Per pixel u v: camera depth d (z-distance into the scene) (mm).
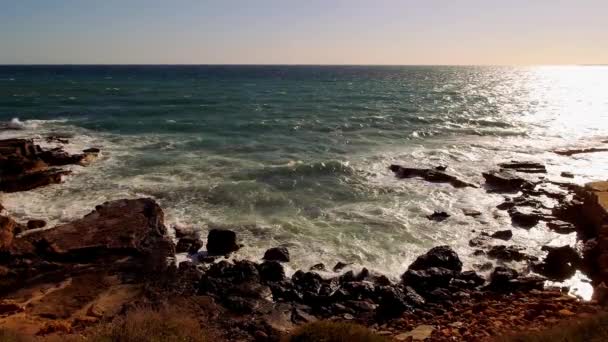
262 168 28578
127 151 33500
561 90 103750
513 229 20297
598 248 17094
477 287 15352
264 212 21750
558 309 12789
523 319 12180
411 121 50844
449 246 18219
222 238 17875
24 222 20125
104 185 25219
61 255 16328
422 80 148125
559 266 16562
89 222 18609
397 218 21266
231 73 186375
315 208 22344
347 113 56781
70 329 11719
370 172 28500
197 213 21469
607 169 29781
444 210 22375
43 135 38656
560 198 23656
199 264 16875
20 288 14594
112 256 16672
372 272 16156
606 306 12258
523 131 44438
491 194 24812
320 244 18391
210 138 39031
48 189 24453
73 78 128375
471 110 62094
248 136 40344
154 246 17531
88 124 44656
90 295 14156
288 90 96375
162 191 24203
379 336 9461
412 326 12445
